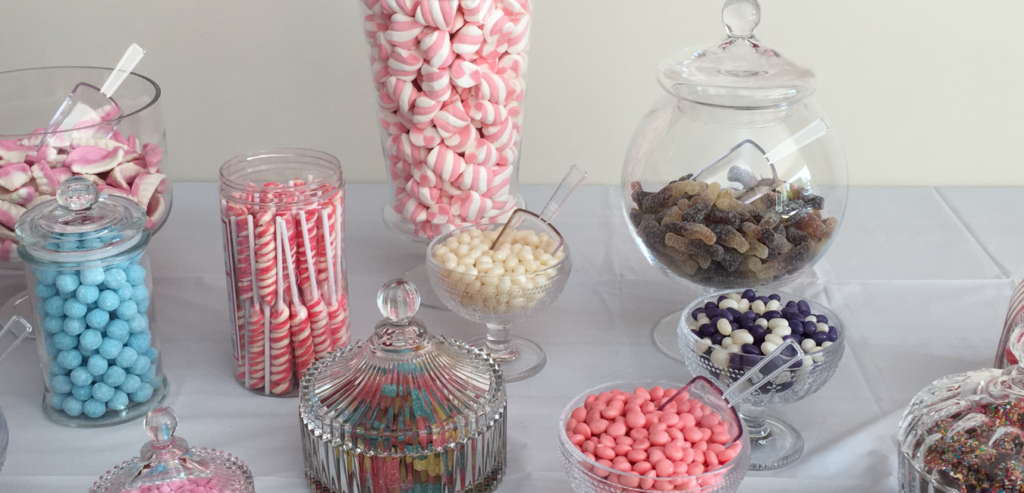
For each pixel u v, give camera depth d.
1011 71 1.51
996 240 1.38
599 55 1.51
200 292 1.24
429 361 0.82
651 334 1.14
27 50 1.49
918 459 0.74
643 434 0.77
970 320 1.15
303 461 0.89
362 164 1.61
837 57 1.51
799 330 0.87
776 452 0.90
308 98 1.55
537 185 1.62
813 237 0.99
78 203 0.86
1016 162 1.59
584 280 1.28
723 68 0.99
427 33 1.03
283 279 0.95
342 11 1.48
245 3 1.47
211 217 1.48
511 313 0.98
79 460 0.89
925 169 1.60
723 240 0.96
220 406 0.99
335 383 0.83
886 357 1.07
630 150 1.09
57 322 0.90
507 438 0.93
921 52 1.50
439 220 1.14
